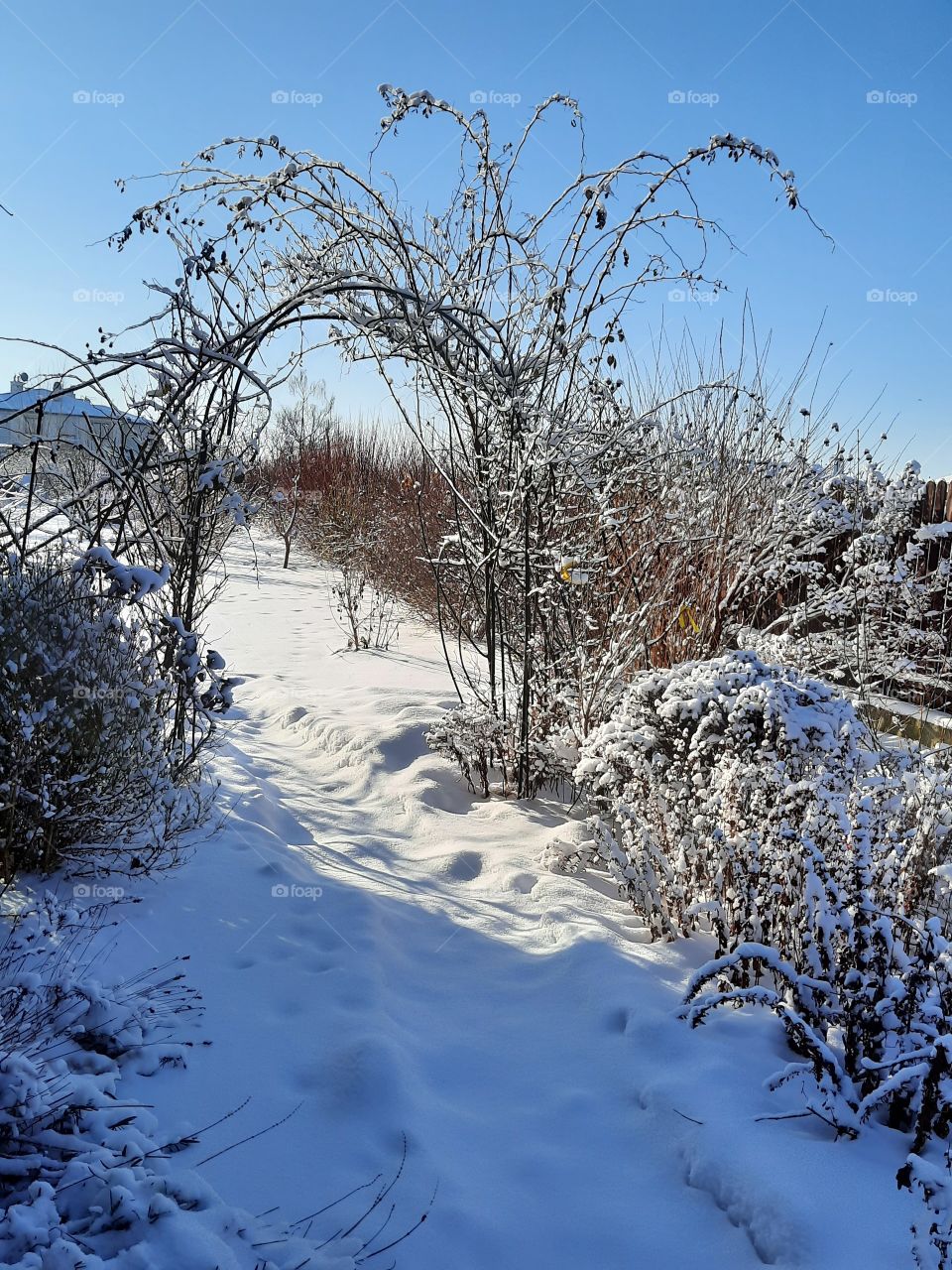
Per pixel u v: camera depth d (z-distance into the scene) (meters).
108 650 3.85
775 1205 2.20
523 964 3.56
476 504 5.61
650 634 5.80
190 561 4.85
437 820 5.03
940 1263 1.92
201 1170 2.40
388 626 11.20
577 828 4.78
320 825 4.96
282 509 17.28
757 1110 2.60
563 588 5.49
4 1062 2.35
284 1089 2.74
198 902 3.83
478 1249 2.21
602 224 4.84
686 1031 2.97
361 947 3.57
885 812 3.54
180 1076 2.77
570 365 5.29
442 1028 3.15
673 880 3.71
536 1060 2.97
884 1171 2.35
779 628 7.40
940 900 3.29
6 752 3.48
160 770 4.12
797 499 6.95
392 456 20.91
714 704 4.04
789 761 3.88
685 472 6.37
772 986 3.37
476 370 4.97
